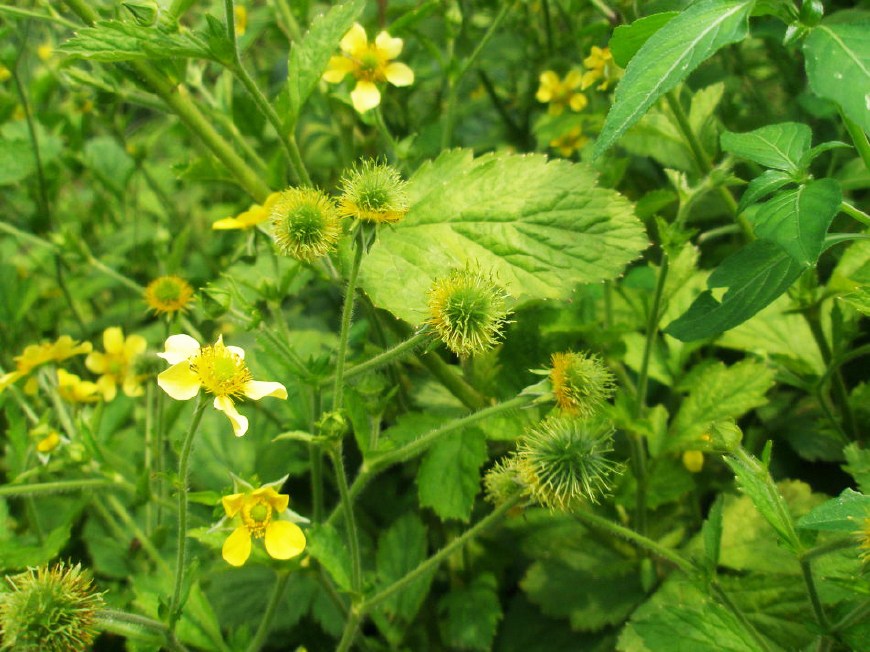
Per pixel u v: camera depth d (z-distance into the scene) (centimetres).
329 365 21
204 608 21
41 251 35
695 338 18
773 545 23
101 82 23
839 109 16
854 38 15
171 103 23
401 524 26
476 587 26
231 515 18
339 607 22
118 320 38
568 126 29
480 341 18
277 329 23
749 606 22
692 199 22
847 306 24
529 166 22
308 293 35
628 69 15
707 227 31
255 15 32
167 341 18
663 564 24
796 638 21
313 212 19
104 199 41
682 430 23
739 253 18
